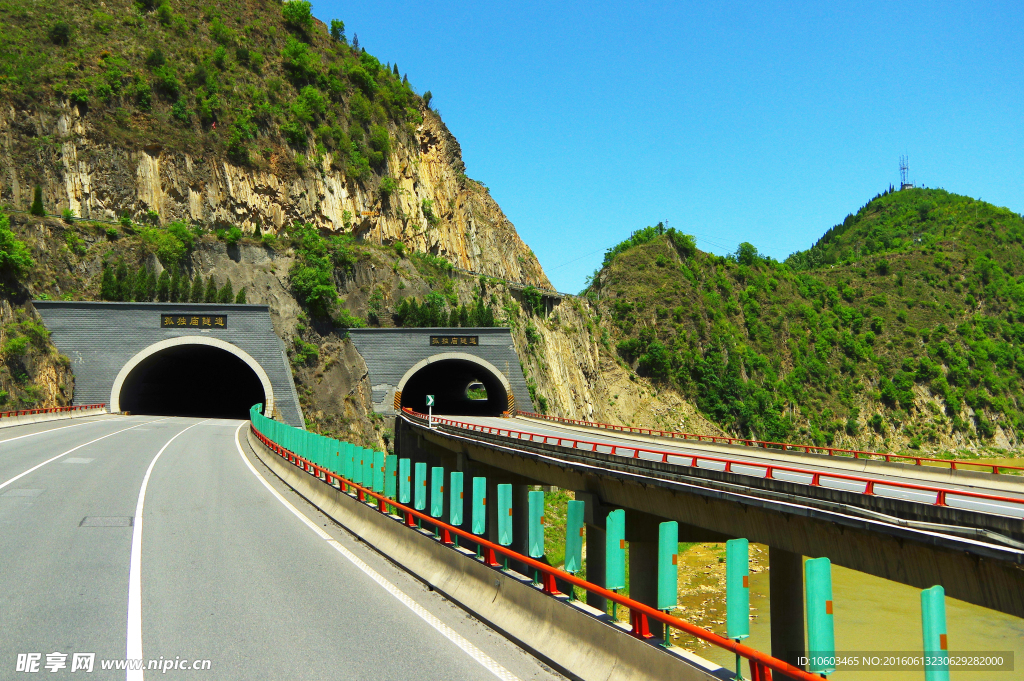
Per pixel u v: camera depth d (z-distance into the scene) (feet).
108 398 209.56
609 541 27.20
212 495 65.82
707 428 422.82
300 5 383.86
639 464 82.23
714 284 532.73
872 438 490.08
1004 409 517.55
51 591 34.73
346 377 256.32
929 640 18.26
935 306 610.24
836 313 587.27
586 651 27.02
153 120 288.71
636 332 461.78
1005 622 85.46
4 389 185.06
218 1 360.69
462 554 37.86
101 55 290.35
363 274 299.17
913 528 47.39
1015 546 42.27
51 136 263.49
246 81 330.34
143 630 30.04
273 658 27.50
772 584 64.39
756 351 510.99
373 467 55.06
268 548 46.24
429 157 421.18
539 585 32.04
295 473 74.43
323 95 358.02
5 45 269.23
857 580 107.96
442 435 152.46
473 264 446.19
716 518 69.87
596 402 392.47
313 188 330.75
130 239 250.16
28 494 61.16
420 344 260.42
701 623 97.25
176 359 260.21
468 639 30.94
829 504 55.26
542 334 370.73
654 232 574.97
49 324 209.46
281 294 267.59
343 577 40.16
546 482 107.55
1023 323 614.75
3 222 206.18
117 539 46.16
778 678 54.39
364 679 25.72
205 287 260.42
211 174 298.56
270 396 220.64
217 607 33.53
